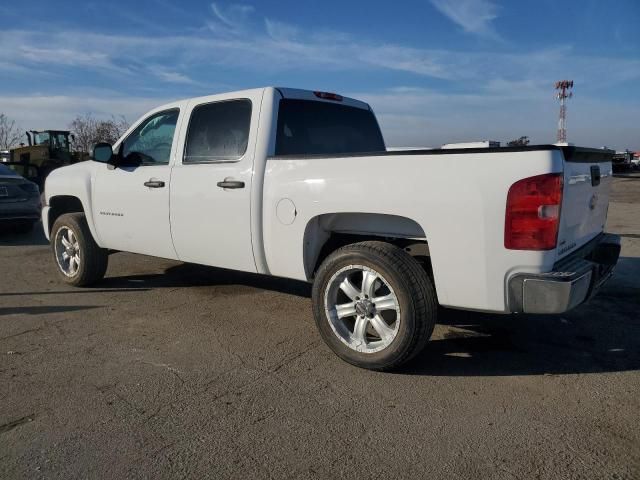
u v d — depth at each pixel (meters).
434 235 3.37
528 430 2.95
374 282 3.64
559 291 3.05
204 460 2.68
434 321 3.51
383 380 3.58
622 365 3.83
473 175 3.21
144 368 3.79
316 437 2.88
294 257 4.07
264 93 4.40
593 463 2.64
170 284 6.18
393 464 2.64
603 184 4.08
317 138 4.79
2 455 2.72
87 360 3.93
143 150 5.31
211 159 4.62
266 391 3.42
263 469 2.61
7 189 9.73
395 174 3.49
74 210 6.57
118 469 2.61
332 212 3.78
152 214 5.07
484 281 3.26
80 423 3.03
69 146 23.45
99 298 5.60
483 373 3.69
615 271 6.82
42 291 5.90
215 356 4.01
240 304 5.37
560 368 3.78
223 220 4.47
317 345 4.23
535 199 3.04
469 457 2.70
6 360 3.93
